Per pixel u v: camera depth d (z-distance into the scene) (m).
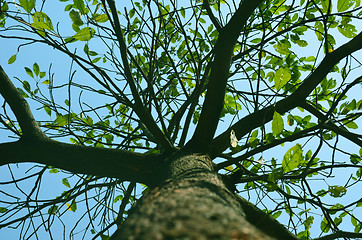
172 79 3.24
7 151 2.14
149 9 2.38
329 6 2.21
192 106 2.53
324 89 2.98
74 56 2.21
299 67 3.09
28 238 2.72
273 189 1.73
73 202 2.96
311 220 2.37
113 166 2.01
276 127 1.77
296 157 1.70
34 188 2.63
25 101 2.32
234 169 2.43
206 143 2.05
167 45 2.98
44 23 1.98
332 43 2.61
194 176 1.50
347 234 2.34
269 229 1.82
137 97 2.02
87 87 2.54
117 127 3.33
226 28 1.96
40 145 2.13
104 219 3.09
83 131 3.10
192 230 0.64
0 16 2.43
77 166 2.09
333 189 1.97
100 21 2.03
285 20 2.93
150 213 0.85
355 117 2.24
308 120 2.99
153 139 2.87
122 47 1.95
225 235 0.62
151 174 1.94
